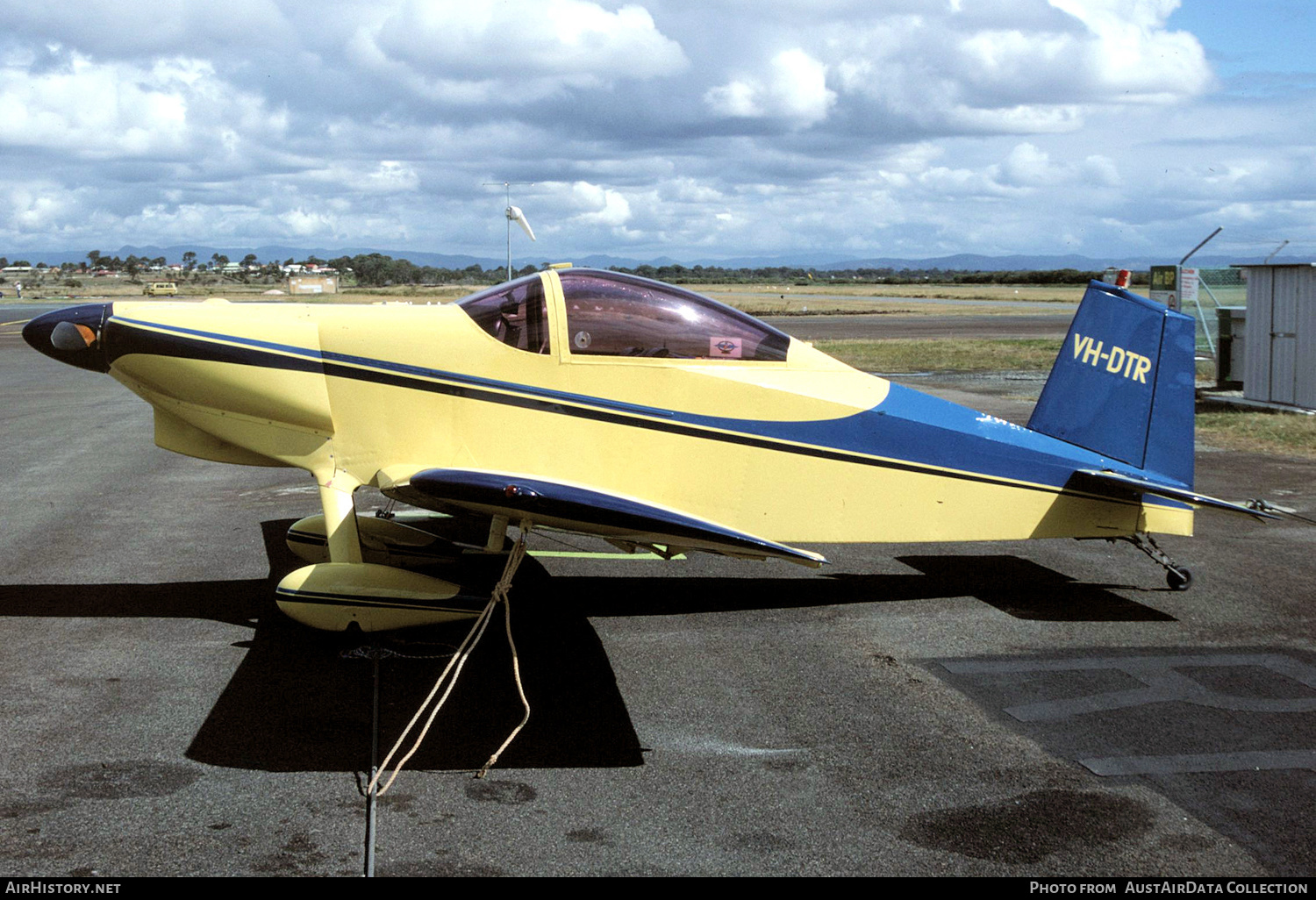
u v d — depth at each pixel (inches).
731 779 129.4
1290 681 165.0
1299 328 477.4
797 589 215.9
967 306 2239.2
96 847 109.5
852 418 194.5
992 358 796.6
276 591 170.1
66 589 204.2
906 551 251.4
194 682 157.0
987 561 241.4
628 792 125.5
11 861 106.0
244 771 128.4
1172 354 210.5
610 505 147.7
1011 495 205.0
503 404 183.3
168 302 192.1
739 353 190.4
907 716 149.8
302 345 182.7
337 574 171.8
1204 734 144.1
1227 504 192.4
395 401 183.2
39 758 130.5
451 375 182.5
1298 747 139.9
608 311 184.9
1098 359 209.0
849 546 256.7
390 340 182.4
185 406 187.8
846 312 1895.9
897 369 706.2
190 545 240.8
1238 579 224.8
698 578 223.3
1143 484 195.0
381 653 172.1
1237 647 181.3
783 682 163.0
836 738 142.0
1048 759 135.9
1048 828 117.6
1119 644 182.7
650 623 191.8
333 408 183.9
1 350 965.8
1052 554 249.6
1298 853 112.4
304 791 123.6
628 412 185.6
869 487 197.5
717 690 159.0
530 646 177.9
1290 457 371.2
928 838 115.3
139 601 197.6
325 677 160.9
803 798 124.5
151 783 124.4
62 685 155.1
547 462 185.0
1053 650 179.2
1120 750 138.8
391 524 216.2
